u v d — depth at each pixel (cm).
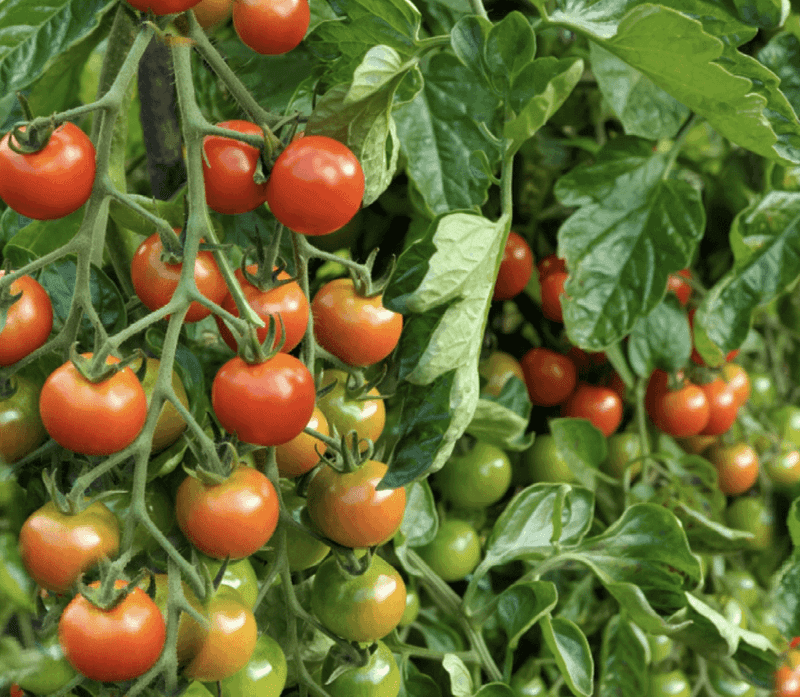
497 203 99
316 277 101
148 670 70
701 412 103
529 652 95
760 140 78
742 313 96
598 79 93
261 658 75
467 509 96
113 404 69
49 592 73
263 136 71
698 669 108
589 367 108
